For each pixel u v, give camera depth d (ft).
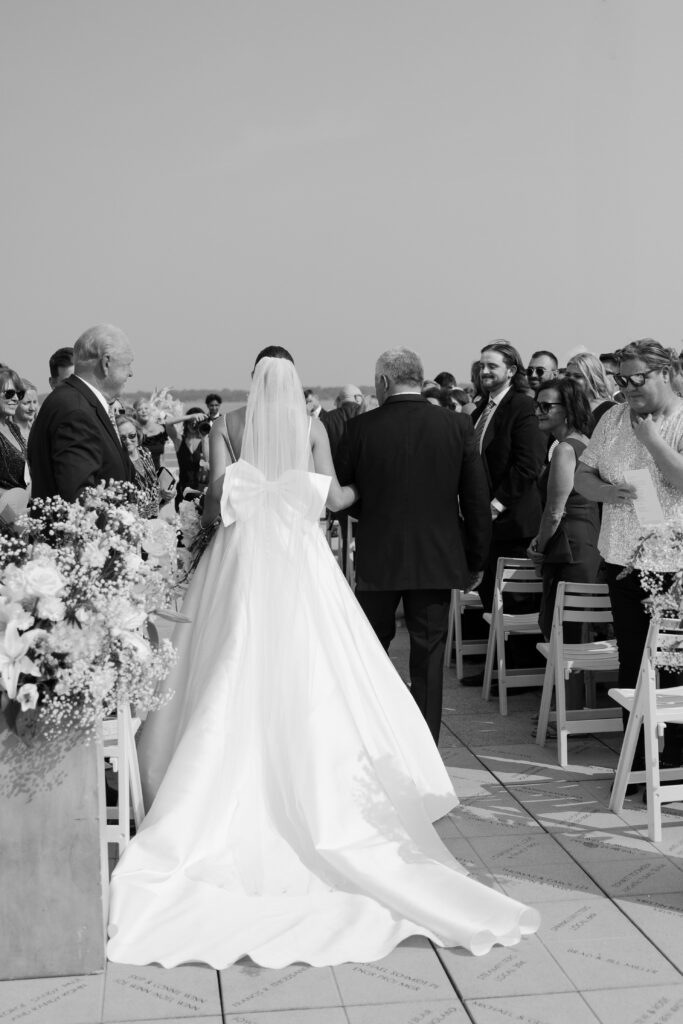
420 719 14.43
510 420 21.52
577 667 16.60
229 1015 9.61
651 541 13.58
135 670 10.47
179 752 12.41
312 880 11.91
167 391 38.58
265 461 13.51
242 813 12.39
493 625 20.43
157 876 11.49
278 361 13.78
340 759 12.62
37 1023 9.52
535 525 21.29
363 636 14.28
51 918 10.21
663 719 13.60
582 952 10.71
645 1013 9.62
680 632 14.25
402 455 16.02
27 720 10.05
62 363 25.62
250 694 12.81
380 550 16.11
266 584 13.16
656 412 14.85
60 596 10.23
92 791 10.19
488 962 10.50
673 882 12.33
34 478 14.02
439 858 12.62
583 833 13.84
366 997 9.89
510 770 16.44
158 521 11.78
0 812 10.11
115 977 10.25
